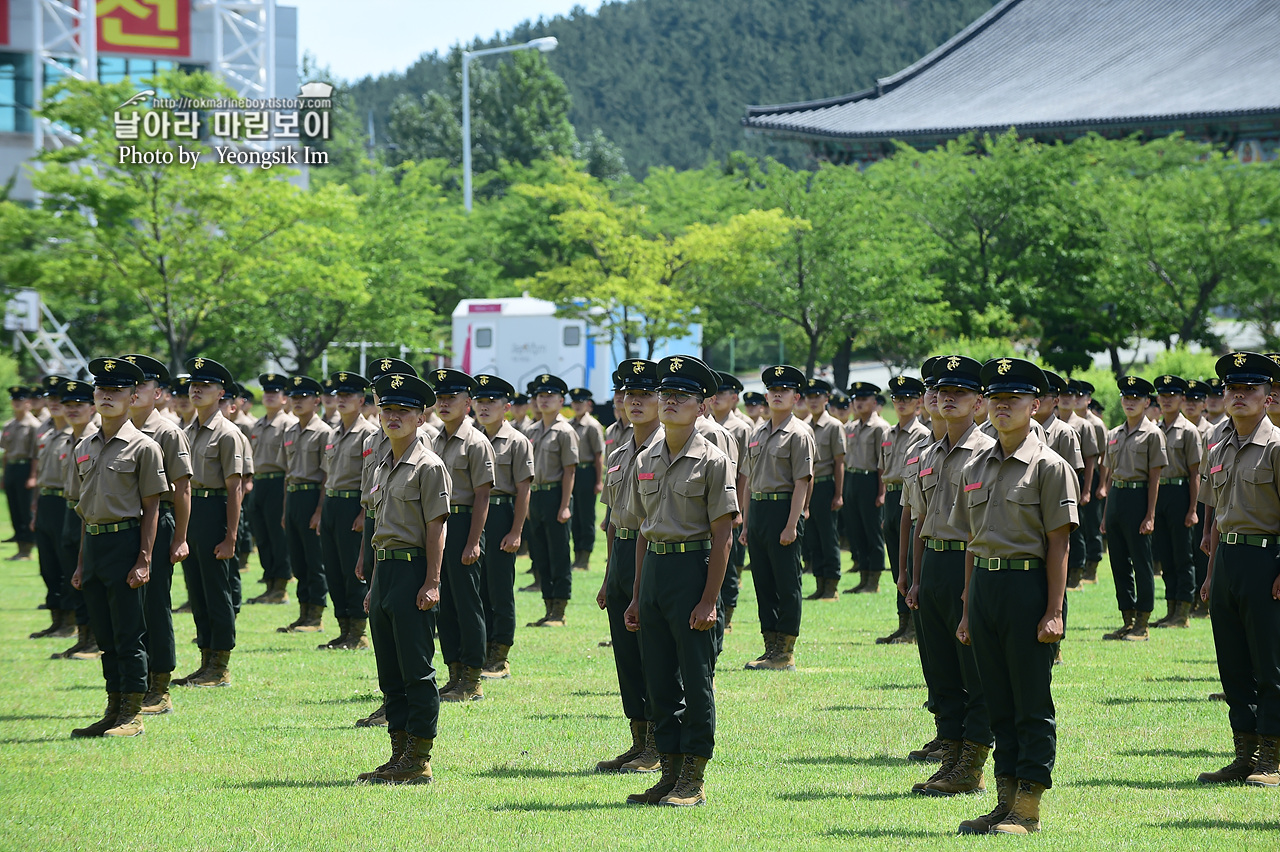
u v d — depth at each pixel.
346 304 63.34
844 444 26.53
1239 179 64.88
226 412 22.94
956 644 12.74
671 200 73.88
